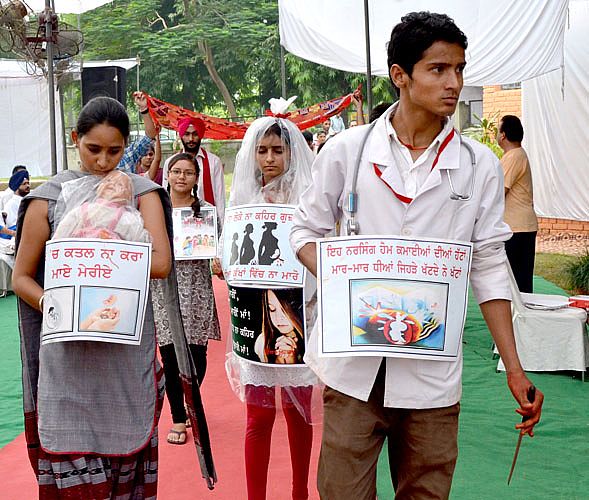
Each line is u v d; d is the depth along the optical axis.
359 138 2.63
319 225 2.73
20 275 2.96
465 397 5.90
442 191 2.53
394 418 2.62
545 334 6.44
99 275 2.75
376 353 2.45
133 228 2.85
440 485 2.60
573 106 13.35
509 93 16.11
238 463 4.60
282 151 3.78
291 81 30.44
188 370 3.28
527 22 8.79
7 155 17.98
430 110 2.45
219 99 34.56
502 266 2.62
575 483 4.29
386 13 9.16
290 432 3.83
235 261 3.73
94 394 2.88
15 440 5.32
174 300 3.21
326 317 2.50
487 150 2.62
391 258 2.45
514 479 4.35
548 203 14.68
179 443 4.95
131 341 2.79
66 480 2.86
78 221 2.82
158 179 6.47
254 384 3.72
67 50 9.70
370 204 2.58
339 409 2.61
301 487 3.88
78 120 2.95
